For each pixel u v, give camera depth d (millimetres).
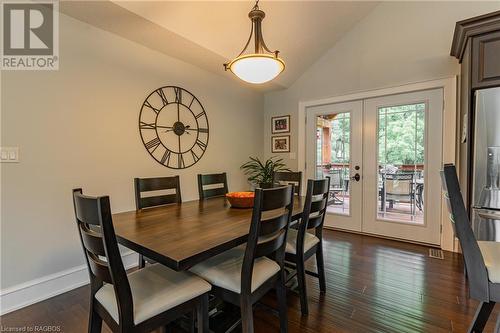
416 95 3191
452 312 1784
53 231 2096
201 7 2354
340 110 3801
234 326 1488
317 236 2076
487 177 2145
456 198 1046
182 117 3158
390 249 3018
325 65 3871
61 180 2139
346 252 2922
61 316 1786
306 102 4086
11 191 1886
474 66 2242
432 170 3109
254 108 4383
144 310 1078
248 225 1515
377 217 3527
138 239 1259
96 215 1009
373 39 3443
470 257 1037
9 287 1872
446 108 2957
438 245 3090
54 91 2086
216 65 3271
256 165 4262
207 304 1306
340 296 2006
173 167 3066
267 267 1455
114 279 999
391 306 1863
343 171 3807
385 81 3363
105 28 2359
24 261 1946
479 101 2186
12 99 1882
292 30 3113
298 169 4199
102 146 2404
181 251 1099
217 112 3668
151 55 2793
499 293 1001
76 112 2221
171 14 2283
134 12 2117
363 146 3615
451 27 2910
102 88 2393
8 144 1867
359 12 3354
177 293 1193
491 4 2717
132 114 2637
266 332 1610
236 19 2633
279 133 4422
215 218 1695
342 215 3822
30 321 1734
